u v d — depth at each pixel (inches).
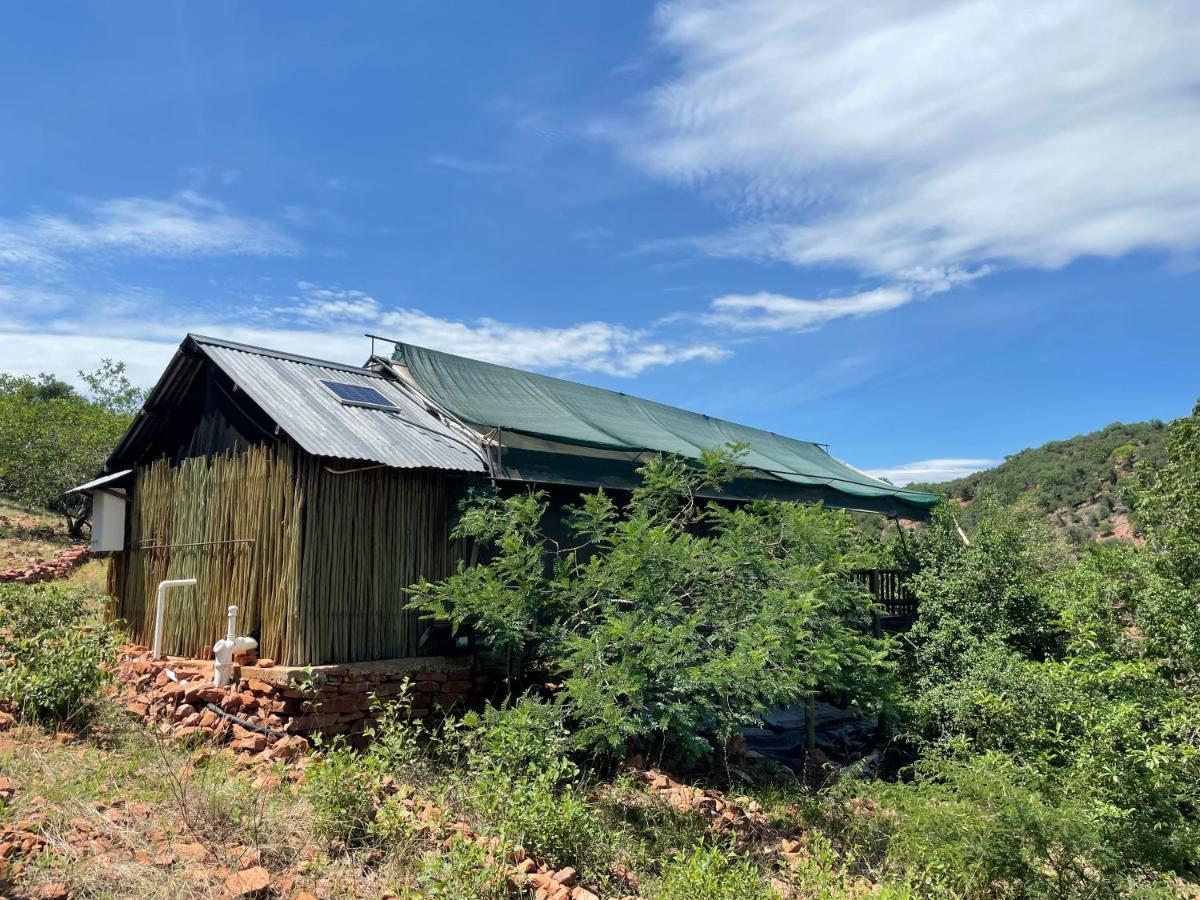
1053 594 529.7
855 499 687.1
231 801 235.1
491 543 409.4
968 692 424.2
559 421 503.2
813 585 377.4
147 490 467.8
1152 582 428.8
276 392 383.6
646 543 348.8
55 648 313.3
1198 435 415.2
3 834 189.2
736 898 221.0
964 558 550.9
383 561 368.8
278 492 357.1
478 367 544.4
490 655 393.1
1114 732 323.6
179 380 444.5
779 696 347.6
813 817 327.3
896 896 232.1
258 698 330.3
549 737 293.1
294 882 195.0
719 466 435.8
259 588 358.9
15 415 1016.9
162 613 401.7
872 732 526.6
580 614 359.9
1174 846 290.7
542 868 225.0
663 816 292.8
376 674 348.5
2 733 276.1
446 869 199.2
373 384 466.9
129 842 199.2
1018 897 267.9
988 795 274.8
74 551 828.6
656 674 321.1
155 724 313.4
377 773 243.4
